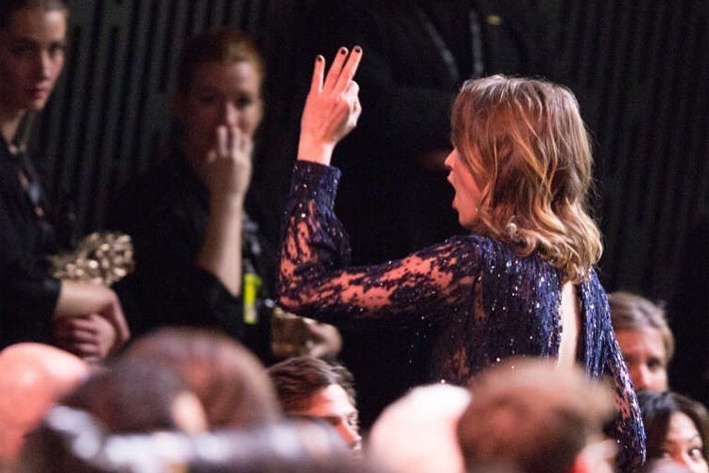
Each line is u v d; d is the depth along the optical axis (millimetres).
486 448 5266
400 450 5473
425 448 5453
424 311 7727
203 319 11727
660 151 15680
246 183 12102
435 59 13031
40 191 11328
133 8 13664
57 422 4031
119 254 11477
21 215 11070
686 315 14828
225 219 11945
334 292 7750
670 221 15672
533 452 5242
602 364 8203
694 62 15844
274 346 11688
